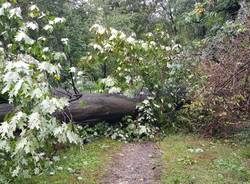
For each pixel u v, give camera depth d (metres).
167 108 7.66
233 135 6.81
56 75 4.00
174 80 7.60
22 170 4.10
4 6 4.16
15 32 4.39
